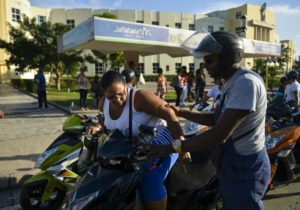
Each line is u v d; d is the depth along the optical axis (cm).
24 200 389
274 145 423
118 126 274
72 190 244
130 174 246
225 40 207
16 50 2595
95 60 3097
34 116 1136
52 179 386
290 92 661
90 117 420
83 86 1280
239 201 218
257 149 213
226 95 212
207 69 218
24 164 559
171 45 1217
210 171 332
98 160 248
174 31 1222
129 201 254
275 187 468
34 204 397
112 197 233
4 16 3669
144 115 270
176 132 260
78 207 223
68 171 391
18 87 2809
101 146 246
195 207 319
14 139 759
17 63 2655
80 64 3025
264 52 1526
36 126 936
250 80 200
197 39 220
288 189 492
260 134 213
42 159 396
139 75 1262
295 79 660
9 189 487
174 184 303
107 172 241
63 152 398
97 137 391
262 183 218
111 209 232
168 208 302
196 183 317
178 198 304
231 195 220
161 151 214
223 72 213
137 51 1466
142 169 255
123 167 244
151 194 262
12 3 3781
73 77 3381
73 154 401
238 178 215
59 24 2716
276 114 500
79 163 409
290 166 449
